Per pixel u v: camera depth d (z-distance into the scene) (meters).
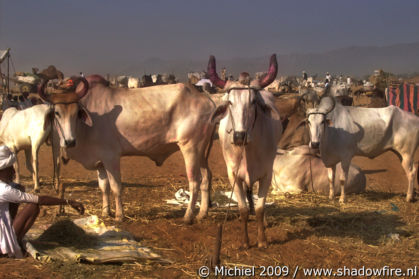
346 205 8.18
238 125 4.99
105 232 6.01
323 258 5.53
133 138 7.01
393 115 8.74
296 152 9.23
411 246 6.05
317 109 8.02
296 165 9.06
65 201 5.25
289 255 5.59
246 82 5.15
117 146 7.00
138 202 8.36
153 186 10.05
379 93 25.56
